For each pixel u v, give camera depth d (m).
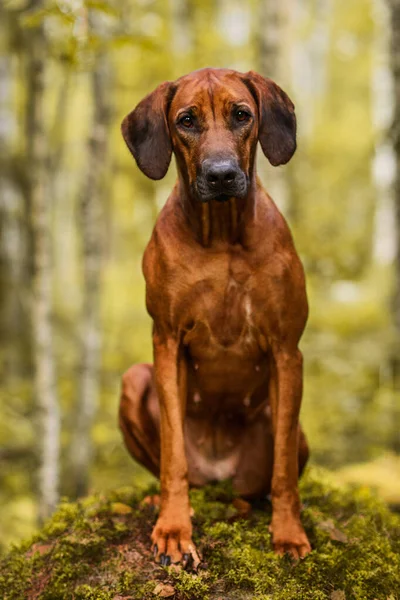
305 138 22.11
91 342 7.78
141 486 4.13
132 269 15.41
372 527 3.62
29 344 12.20
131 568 3.24
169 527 3.23
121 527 3.48
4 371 11.45
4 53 11.34
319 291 14.10
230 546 3.31
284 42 8.03
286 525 3.32
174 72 12.06
